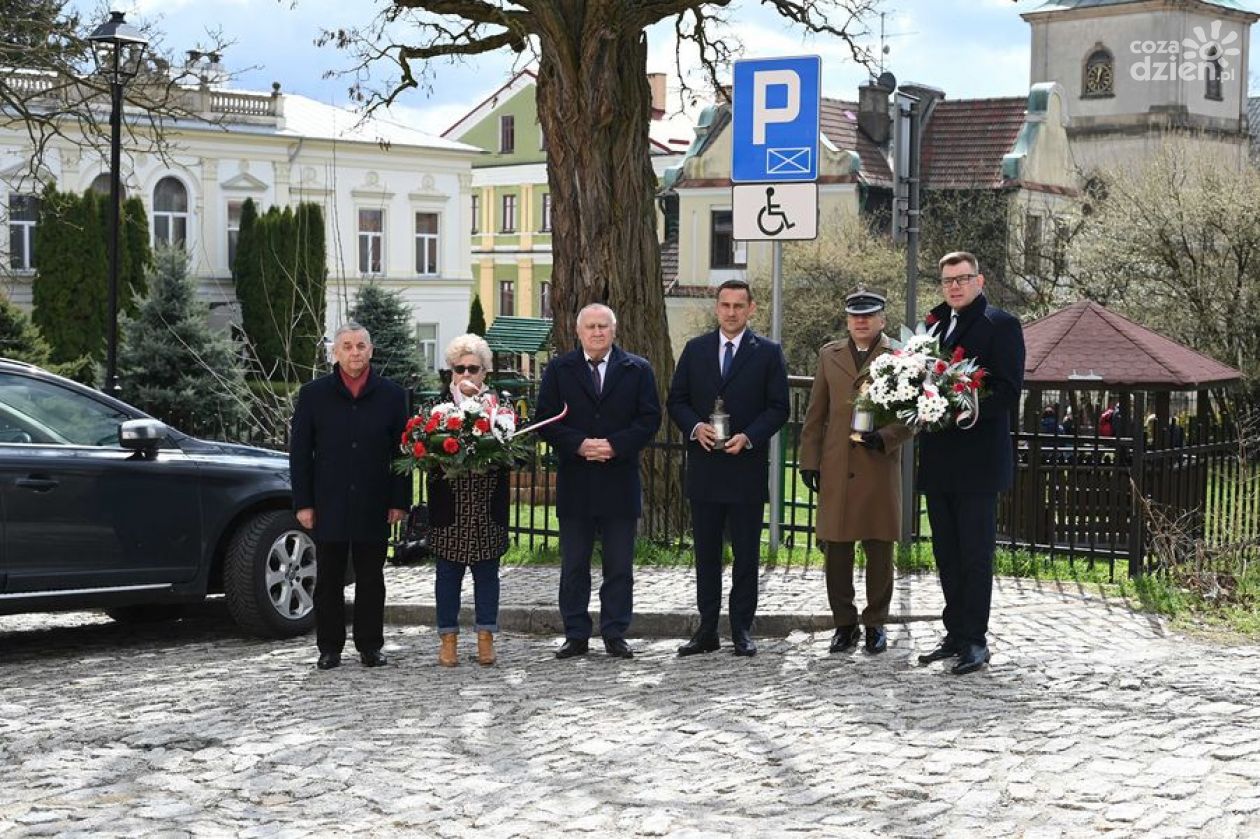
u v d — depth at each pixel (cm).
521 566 1201
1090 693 767
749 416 888
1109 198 3425
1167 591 1072
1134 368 1363
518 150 7244
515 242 7281
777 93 1092
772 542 1209
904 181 1227
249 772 631
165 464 945
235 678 842
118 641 992
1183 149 3259
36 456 889
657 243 1466
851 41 1580
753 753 653
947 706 740
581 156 1422
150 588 938
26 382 913
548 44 1411
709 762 639
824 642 936
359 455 872
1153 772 618
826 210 4438
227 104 4831
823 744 667
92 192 4034
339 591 872
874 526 880
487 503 864
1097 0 5906
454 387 878
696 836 536
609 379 886
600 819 559
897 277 3709
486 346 885
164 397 3416
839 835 536
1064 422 2259
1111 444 1170
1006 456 838
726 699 764
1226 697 759
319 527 868
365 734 695
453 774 624
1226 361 2880
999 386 832
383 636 946
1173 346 1423
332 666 869
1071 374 1363
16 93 2234
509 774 623
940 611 1005
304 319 4403
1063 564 1216
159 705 767
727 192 4856
